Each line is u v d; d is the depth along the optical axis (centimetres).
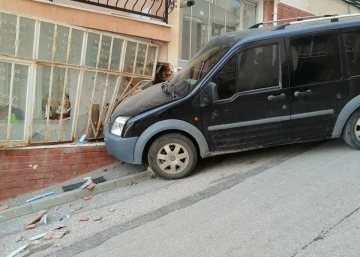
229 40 547
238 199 434
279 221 371
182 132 520
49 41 579
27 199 534
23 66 561
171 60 740
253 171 518
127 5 704
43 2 571
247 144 530
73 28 596
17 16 543
